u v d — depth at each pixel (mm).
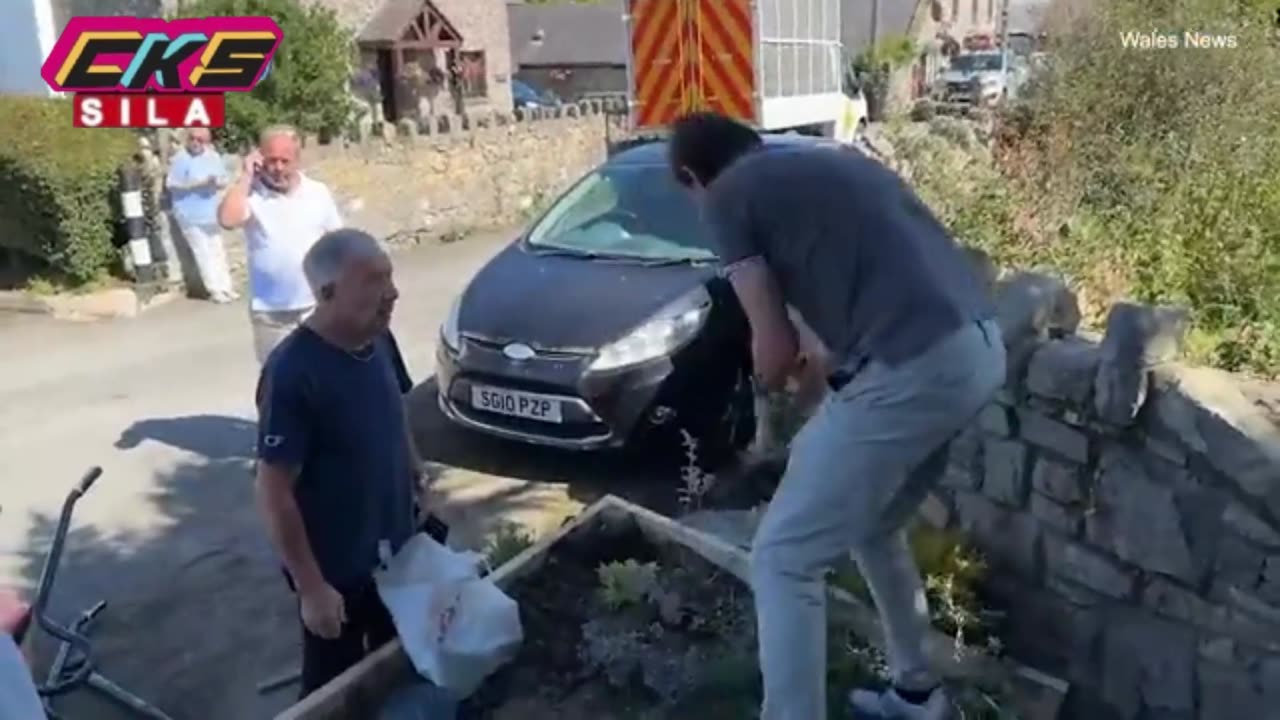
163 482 6336
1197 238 5539
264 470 3098
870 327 2715
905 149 6750
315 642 3422
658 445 5828
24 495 6207
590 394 5703
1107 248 5621
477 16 27234
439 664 3219
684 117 3150
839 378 2803
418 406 7266
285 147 5672
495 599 3346
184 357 9109
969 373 2703
